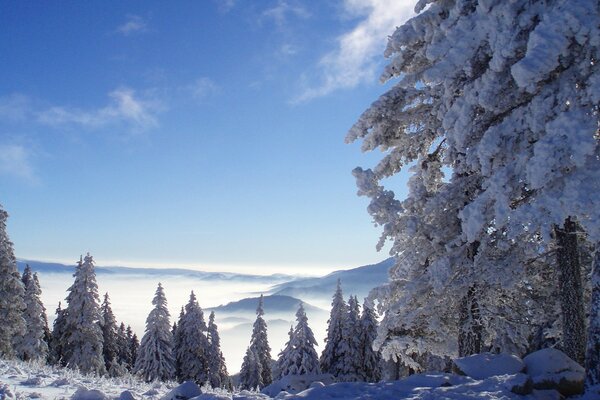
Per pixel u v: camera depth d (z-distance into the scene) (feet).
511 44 33.17
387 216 47.37
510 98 37.14
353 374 137.49
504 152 36.19
